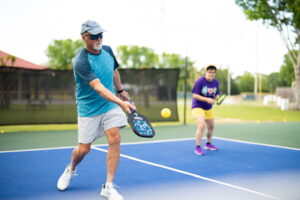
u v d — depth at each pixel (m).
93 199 4.12
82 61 4.00
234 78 57.06
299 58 23.41
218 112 21.62
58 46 51.59
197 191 4.44
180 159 6.52
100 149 7.46
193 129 11.80
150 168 5.73
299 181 4.97
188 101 39.31
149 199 4.11
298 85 23.61
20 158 6.52
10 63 24.41
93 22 3.99
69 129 11.71
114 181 4.90
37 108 11.88
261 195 4.29
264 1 20.84
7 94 11.59
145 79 12.93
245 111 22.53
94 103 4.16
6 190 4.45
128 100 4.67
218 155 6.97
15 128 12.12
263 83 60.59
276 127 12.77
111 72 4.21
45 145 8.26
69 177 4.45
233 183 4.84
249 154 7.11
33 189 4.50
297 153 7.25
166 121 13.17
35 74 12.12
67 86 12.38
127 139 9.37
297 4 19.97
